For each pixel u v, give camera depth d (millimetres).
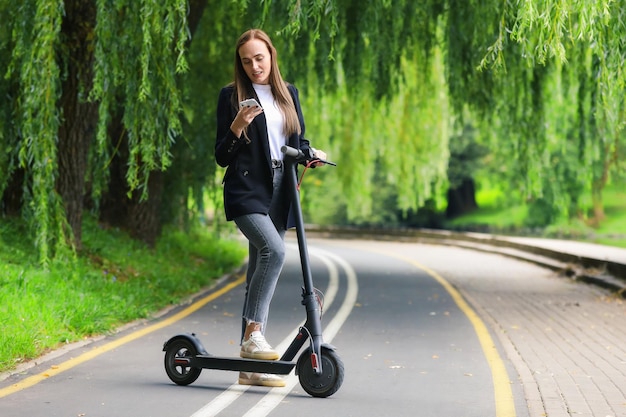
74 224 15539
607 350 10586
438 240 40719
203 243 25734
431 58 20234
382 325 12562
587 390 7895
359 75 18219
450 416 6734
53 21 12430
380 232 45500
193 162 21828
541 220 63312
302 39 18062
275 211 7219
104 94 13000
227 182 7145
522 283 20703
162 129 13469
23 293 11258
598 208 67688
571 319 13789
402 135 28141
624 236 60094
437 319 13352
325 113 24188
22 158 13000
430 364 9180
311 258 29312
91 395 7164
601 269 20875
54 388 7430
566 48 16859
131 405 6812
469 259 29766
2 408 6645
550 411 6965
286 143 7191
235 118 6812
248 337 7305
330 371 7180
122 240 19297
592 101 17906
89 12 14406
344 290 18219
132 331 11188
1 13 13508
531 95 18609
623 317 14172
